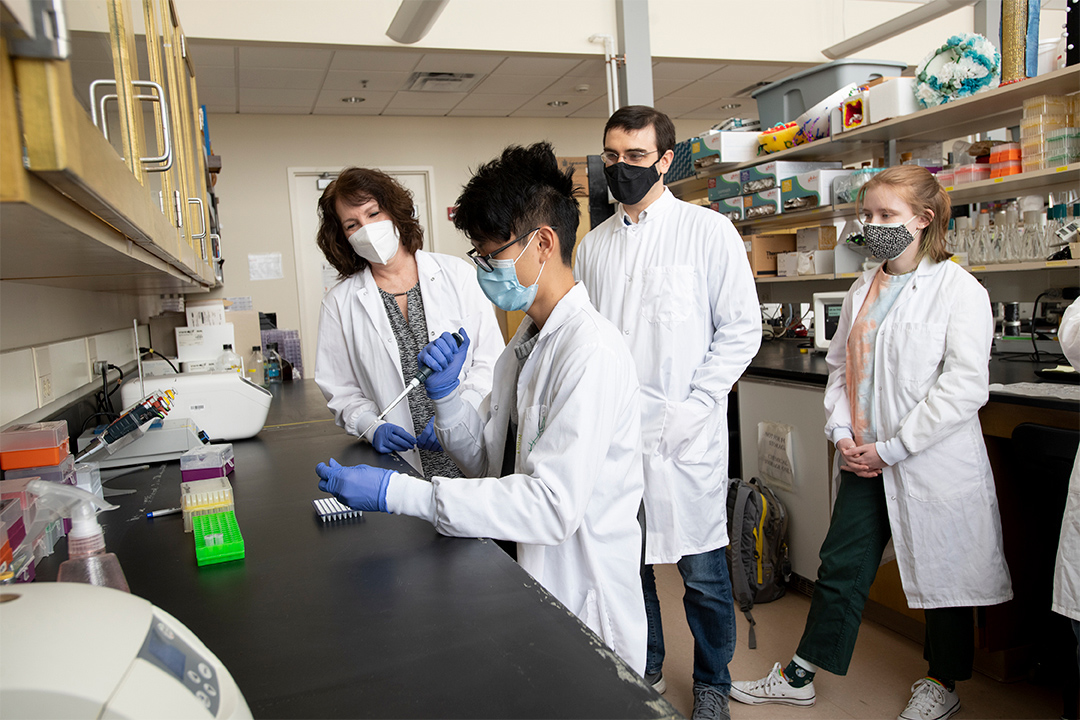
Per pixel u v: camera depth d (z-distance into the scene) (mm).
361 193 1701
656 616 1903
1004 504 1919
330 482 1012
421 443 1569
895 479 1713
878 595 2293
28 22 390
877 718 1827
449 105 5785
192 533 1085
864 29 5008
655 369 1812
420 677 642
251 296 5805
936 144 3111
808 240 3367
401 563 917
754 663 2121
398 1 3980
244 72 4586
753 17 4754
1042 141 2328
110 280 1443
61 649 398
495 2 4176
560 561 1076
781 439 2520
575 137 6609
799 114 3377
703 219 1836
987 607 1914
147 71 1152
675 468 1764
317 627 746
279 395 2973
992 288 2914
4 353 1204
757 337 1797
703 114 6711
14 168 390
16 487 957
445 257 1945
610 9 4414
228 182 5688
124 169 650
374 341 1805
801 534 2490
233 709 476
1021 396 1736
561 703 597
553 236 1012
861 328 1803
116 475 1489
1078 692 1678
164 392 1527
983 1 4836
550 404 1016
